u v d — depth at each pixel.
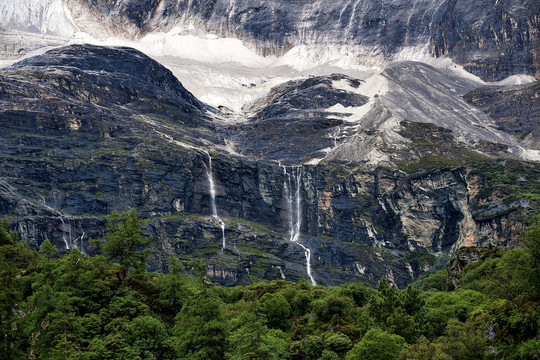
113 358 137.62
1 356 131.75
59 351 131.12
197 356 134.88
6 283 149.62
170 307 165.75
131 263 172.12
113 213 175.88
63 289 156.75
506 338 123.81
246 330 142.38
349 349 152.88
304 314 192.88
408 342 148.62
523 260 129.62
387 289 174.38
